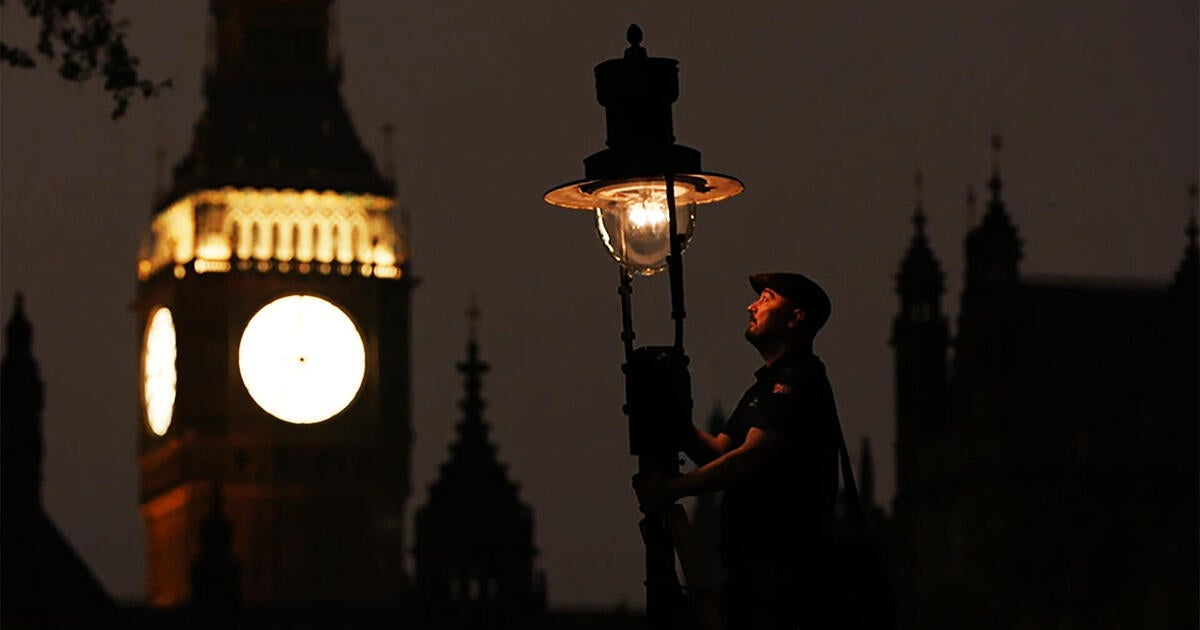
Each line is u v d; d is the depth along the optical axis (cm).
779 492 2883
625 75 3055
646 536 2931
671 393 2945
